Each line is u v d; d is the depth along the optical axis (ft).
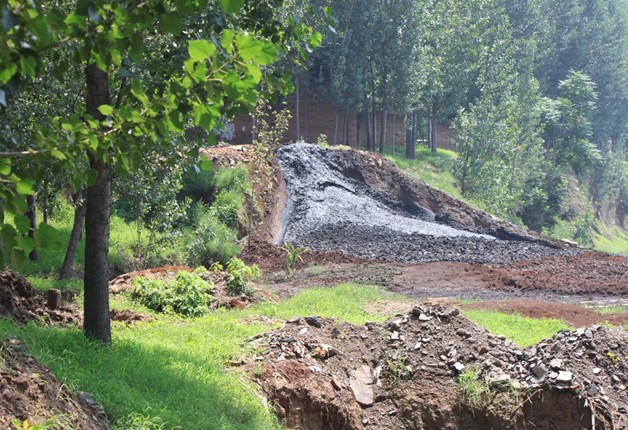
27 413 20.66
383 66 151.12
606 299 67.72
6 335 25.36
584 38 252.83
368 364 35.65
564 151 199.31
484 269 79.97
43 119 44.42
